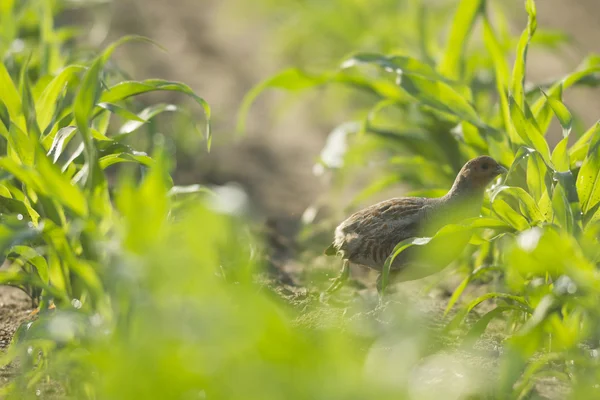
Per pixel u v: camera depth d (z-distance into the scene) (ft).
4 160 24.27
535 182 31.37
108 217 25.59
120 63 76.54
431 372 26.50
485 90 46.16
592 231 27.73
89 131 25.17
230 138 67.05
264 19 93.35
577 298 25.07
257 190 58.23
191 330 19.40
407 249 33.47
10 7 45.19
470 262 38.14
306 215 47.11
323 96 72.79
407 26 61.52
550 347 28.76
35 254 26.84
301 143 68.69
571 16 94.63
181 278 20.34
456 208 34.30
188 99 71.61
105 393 19.22
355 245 34.76
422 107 41.50
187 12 96.17
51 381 26.40
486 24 36.42
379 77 55.62
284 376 19.03
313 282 38.40
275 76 41.91
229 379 19.08
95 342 22.45
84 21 76.13
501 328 32.91
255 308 19.39
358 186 59.06
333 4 73.31
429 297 37.91
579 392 23.53
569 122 30.96
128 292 21.52
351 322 29.73
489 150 36.42
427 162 42.60
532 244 24.12
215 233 21.06
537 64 83.15
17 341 25.73
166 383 18.90
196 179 58.70
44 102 30.58
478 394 24.45
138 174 45.09
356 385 19.10
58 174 23.21
